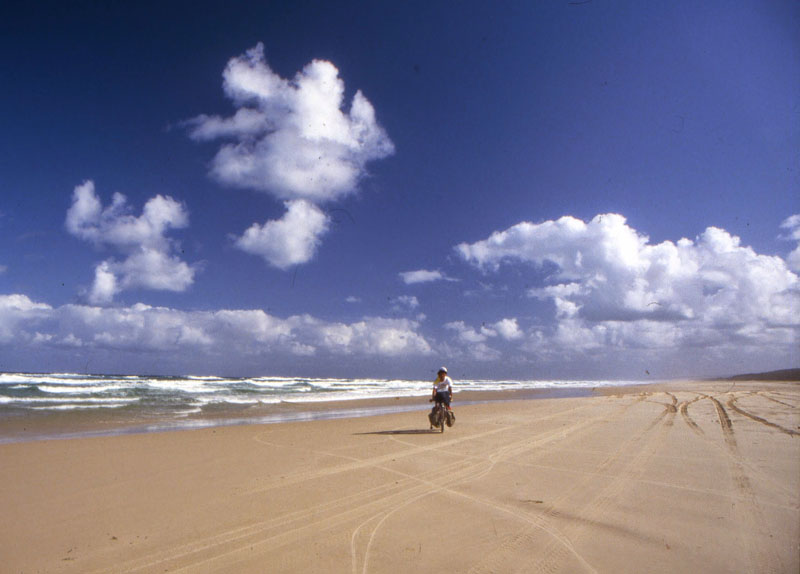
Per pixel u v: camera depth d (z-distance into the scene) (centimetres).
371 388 5166
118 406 2056
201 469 793
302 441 1102
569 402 2452
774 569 395
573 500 595
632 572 391
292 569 403
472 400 2959
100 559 429
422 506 576
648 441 1030
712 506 562
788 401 2203
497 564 409
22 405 1991
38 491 657
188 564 416
